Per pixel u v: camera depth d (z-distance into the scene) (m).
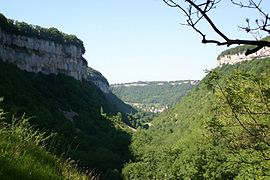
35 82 124.12
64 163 5.85
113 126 130.62
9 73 102.00
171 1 2.59
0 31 119.50
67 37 164.62
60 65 156.62
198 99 143.00
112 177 65.50
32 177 4.42
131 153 89.94
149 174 67.00
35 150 5.64
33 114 70.38
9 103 69.75
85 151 72.31
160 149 78.25
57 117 97.00
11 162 4.48
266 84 5.60
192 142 63.38
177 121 147.12
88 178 5.83
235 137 6.24
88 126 108.75
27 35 136.50
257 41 2.61
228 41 2.61
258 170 6.46
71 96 137.38
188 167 46.19
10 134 5.79
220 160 7.14
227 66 157.62
